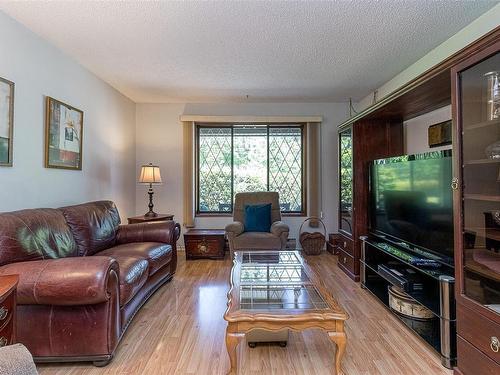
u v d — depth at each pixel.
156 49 2.81
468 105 1.63
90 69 3.34
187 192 4.70
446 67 1.77
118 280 1.86
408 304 2.31
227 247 4.55
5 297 1.21
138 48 2.79
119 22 2.33
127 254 2.56
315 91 4.14
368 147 3.41
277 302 1.76
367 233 3.35
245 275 2.20
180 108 4.78
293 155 4.91
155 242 3.17
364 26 2.38
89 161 3.41
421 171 2.33
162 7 2.13
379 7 2.12
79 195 3.21
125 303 2.06
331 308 1.66
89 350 1.76
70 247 2.33
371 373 1.71
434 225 2.17
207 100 4.61
